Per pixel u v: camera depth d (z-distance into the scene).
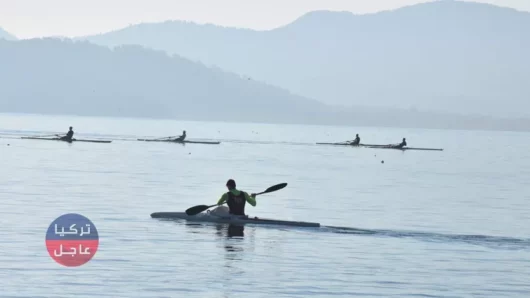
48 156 125.12
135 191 75.56
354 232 53.69
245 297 36.03
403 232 54.41
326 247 47.97
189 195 73.50
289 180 95.88
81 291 36.22
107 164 112.50
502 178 115.38
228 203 56.41
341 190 85.31
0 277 38.19
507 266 44.12
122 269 40.41
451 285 39.38
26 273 39.06
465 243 51.00
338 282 39.22
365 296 36.84
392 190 87.88
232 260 43.22
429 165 144.00
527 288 39.19
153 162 121.19
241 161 132.50
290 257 44.56
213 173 102.44
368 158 160.00
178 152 154.12
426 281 40.06
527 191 92.94
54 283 37.44
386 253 46.78
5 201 64.06
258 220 55.78
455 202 77.12
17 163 107.81
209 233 51.38
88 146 162.38
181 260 42.78
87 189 75.69
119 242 47.22
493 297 37.41
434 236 53.28
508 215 67.44
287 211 64.62
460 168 139.12
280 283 38.59
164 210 61.59
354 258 45.00
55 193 71.06
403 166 137.38
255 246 47.47
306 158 150.75
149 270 40.31
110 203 64.94
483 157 191.62
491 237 53.53
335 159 151.12
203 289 37.09
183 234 50.72
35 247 44.78
